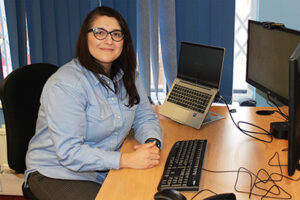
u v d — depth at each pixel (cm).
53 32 229
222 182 126
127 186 126
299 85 113
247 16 234
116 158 137
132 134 170
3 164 250
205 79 177
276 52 165
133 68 165
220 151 148
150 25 225
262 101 236
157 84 235
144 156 137
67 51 233
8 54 244
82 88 145
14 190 254
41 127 154
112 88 156
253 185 124
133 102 161
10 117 157
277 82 167
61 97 140
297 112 115
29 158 157
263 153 146
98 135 152
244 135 163
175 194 114
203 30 223
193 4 219
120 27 154
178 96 184
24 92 160
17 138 159
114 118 154
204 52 176
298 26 222
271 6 222
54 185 147
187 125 176
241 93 249
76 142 140
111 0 221
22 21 226
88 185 147
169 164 137
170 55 227
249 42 190
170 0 216
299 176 129
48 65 174
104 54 150
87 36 150
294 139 117
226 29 221
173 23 220
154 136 157
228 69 228
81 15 227
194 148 146
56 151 140
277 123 166
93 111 148
